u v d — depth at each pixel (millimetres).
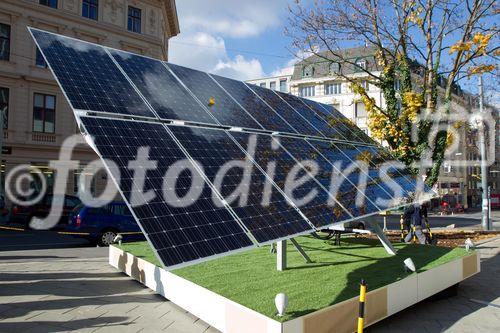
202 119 6727
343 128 11000
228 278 6203
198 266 7125
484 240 14141
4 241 15234
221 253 4426
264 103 9148
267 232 5082
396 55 13531
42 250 12789
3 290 7285
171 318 5844
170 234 4262
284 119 8891
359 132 11750
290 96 10953
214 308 5250
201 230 4539
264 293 5312
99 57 6750
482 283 8281
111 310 6172
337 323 4773
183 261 4074
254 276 6336
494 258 10969
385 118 12758
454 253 8156
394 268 6859
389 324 5809
